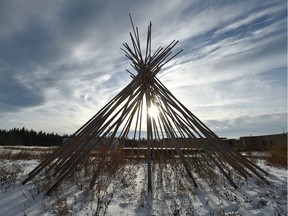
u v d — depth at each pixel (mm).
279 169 7234
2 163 7555
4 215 3057
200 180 5164
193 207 3383
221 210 3238
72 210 3172
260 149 13664
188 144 5781
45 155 10148
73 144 4852
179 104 5379
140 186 4645
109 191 4191
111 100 5086
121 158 6523
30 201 3576
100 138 4453
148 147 4559
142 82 5391
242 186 4672
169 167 6844
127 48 5641
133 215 3076
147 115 5574
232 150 5340
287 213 3094
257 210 3244
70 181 4848
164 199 3738
